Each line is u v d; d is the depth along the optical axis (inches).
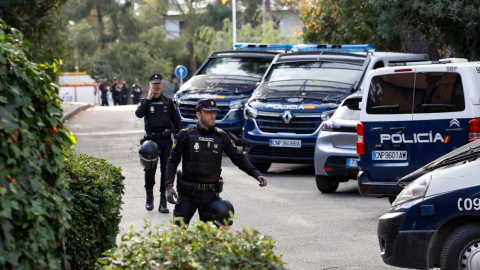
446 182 271.0
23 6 1017.5
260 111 662.5
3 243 144.2
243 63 845.8
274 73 730.2
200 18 2915.8
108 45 2883.9
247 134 666.8
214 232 180.1
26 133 152.1
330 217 442.3
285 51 854.5
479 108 399.2
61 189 168.9
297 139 639.8
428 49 971.3
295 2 1531.7
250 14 2987.2
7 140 146.3
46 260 158.4
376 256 338.6
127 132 1023.6
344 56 717.3
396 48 1170.0
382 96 431.5
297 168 730.8
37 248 151.9
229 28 2605.8
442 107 410.6
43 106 164.7
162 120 465.7
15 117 152.2
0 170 146.0
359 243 367.2
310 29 1392.7
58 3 1103.6
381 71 433.1
